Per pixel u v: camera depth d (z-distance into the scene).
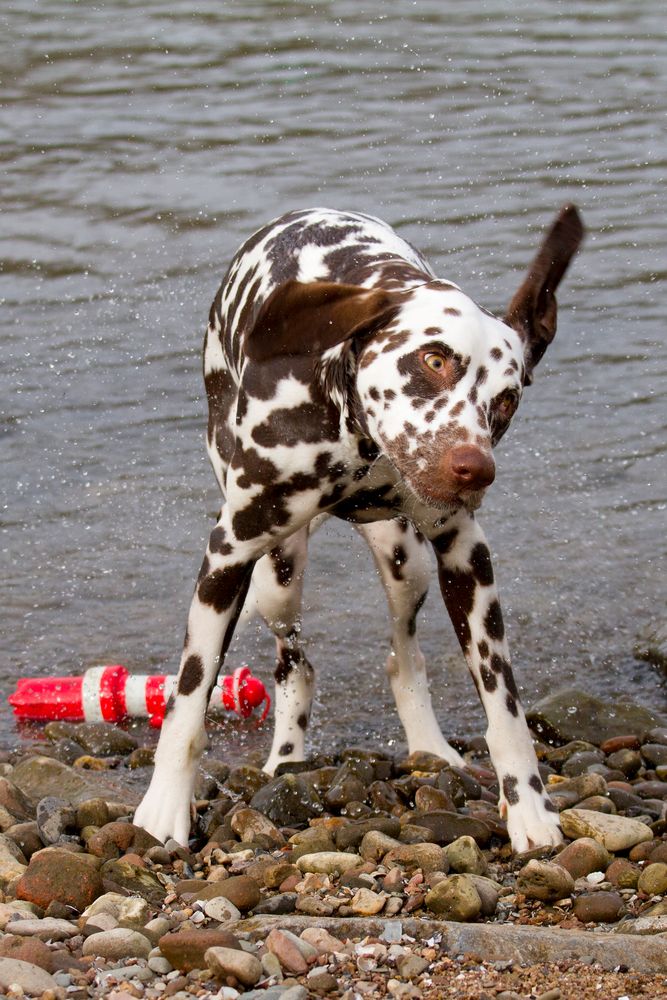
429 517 5.35
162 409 10.67
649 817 5.58
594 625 8.05
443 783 5.96
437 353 4.82
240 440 5.36
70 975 4.18
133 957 4.33
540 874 4.79
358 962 4.26
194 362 11.38
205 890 4.77
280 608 6.40
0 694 7.41
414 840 5.30
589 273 12.94
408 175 15.24
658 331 11.83
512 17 22.44
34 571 8.62
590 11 22.70
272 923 4.48
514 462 9.95
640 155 15.83
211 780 6.16
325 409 5.14
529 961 4.28
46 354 11.50
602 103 17.80
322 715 7.20
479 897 4.64
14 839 5.26
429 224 13.78
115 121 17.28
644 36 21.14
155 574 8.59
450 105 17.83
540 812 5.40
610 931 4.49
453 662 7.73
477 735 6.93
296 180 15.12
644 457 9.95
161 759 5.57
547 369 11.27
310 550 8.97
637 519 9.20
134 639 7.91
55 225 14.09
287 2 23.36
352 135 16.64
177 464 9.91
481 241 13.33
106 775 6.49
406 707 6.64
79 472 9.79
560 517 9.23
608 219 14.03
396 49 20.48
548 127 16.88
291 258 5.81
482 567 5.47
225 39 21.11
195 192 14.80
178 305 12.38
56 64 19.88
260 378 5.22
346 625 8.08
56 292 12.66
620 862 4.98
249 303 5.90
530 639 7.92
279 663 6.60
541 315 5.28
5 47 20.72
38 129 17.03
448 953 4.32
